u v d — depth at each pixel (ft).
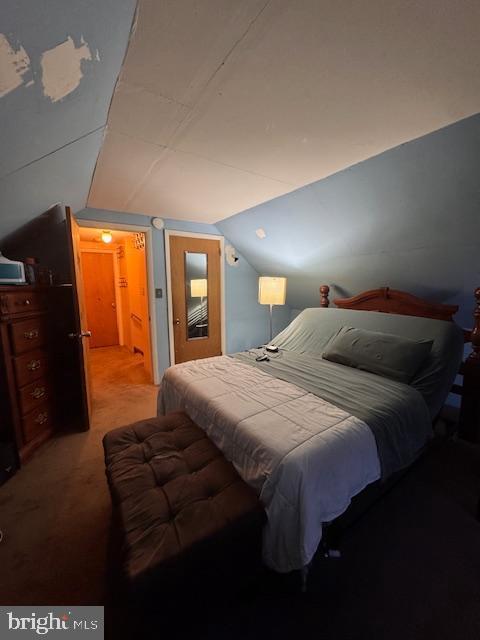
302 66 3.39
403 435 4.80
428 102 4.05
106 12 2.36
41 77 2.51
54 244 9.07
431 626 3.34
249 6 2.64
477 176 5.11
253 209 9.45
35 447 6.75
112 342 17.97
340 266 9.89
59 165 4.91
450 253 6.99
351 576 3.91
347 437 4.01
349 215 7.59
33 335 6.72
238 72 3.49
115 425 8.14
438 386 6.07
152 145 5.28
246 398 5.20
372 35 2.98
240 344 14.05
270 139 5.08
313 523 3.41
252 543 3.39
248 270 13.71
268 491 3.58
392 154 5.50
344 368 6.99
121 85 3.68
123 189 7.63
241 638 3.23
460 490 5.52
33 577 3.90
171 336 11.65
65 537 4.54
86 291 16.88
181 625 2.98
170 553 2.80
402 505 5.16
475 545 4.38
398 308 8.59
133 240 13.65
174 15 2.69
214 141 5.16
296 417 4.48
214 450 4.51
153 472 3.98
